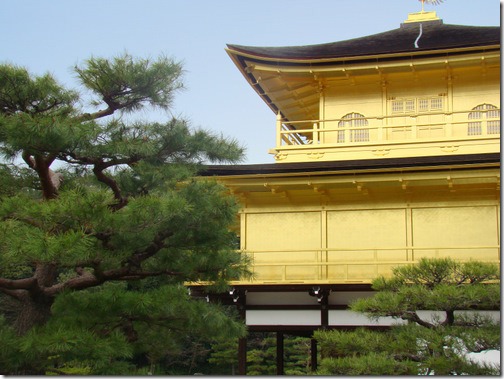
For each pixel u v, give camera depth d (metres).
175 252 15.30
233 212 14.84
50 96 13.67
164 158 14.66
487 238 20.91
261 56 23.55
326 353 18.09
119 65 14.01
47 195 14.67
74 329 12.46
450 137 22.23
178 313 14.56
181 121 14.55
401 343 13.59
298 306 21.14
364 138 24.20
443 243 21.23
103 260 13.20
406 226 21.67
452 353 13.14
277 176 21.34
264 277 22.33
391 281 14.94
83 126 12.56
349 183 21.17
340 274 21.72
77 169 15.92
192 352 46.34
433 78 24.08
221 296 21.30
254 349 45.94
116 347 12.57
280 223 22.75
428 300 13.51
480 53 22.14
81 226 12.03
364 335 14.41
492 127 23.16
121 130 13.41
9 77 13.10
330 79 24.70
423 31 26.05
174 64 14.43
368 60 23.17
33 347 11.59
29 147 12.73
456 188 21.23
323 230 22.33
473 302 13.55
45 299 14.12
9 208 11.62
